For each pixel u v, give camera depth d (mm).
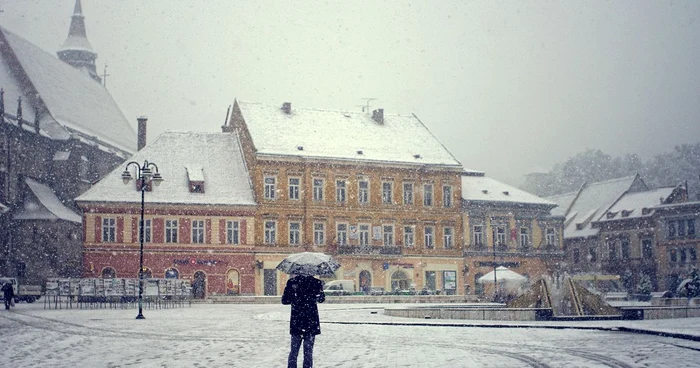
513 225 95438
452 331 28703
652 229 103062
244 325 33250
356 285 86125
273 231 83812
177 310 51312
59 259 89750
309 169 85562
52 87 116812
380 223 88312
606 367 16328
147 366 17344
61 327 31844
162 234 80250
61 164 101062
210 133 90250
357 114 96625
